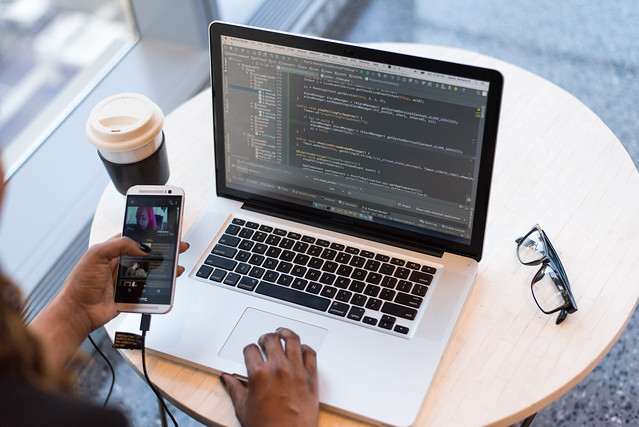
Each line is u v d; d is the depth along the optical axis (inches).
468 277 42.1
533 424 64.4
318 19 104.7
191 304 41.8
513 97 54.4
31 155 76.4
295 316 40.8
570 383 37.9
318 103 42.3
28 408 20.1
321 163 44.3
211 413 37.7
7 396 19.7
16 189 73.8
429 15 106.2
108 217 48.3
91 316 39.1
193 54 88.0
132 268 40.8
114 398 68.3
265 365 36.5
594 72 96.6
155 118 46.6
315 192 45.6
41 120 78.5
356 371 38.0
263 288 42.3
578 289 41.9
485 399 37.2
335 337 39.6
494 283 42.7
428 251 43.7
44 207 73.2
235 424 37.2
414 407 36.4
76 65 82.8
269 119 44.0
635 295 41.4
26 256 70.3
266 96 43.3
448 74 38.4
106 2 83.8
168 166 49.5
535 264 42.5
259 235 45.2
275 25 97.5
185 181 50.1
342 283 42.1
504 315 41.0
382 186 43.5
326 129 42.9
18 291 20.6
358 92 41.1
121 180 47.6
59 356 37.4
